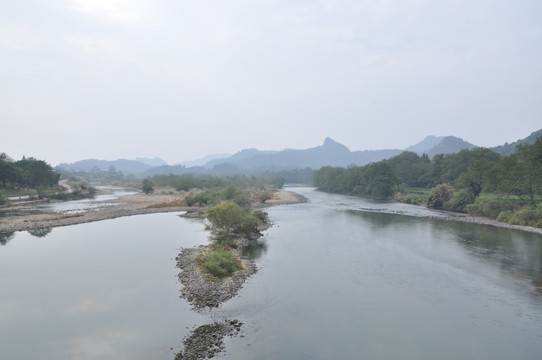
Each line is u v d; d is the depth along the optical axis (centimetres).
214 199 12650
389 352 2378
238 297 3375
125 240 6094
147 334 2609
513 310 3089
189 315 2953
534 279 3916
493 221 8194
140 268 4312
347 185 19550
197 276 3881
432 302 3272
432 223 8038
